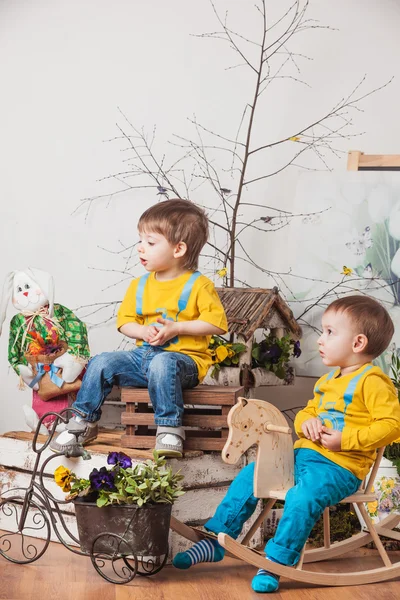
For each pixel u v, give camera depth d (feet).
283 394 9.71
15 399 9.78
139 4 9.91
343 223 9.23
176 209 7.47
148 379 7.12
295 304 9.30
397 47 9.78
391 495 7.50
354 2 9.82
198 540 6.81
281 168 9.77
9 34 9.97
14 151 9.94
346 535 7.97
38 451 6.66
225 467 7.35
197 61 9.87
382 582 6.61
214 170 9.84
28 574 6.42
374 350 6.85
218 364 8.05
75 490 6.42
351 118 9.77
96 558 6.39
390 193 9.11
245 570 6.79
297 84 9.80
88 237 9.87
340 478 6.51
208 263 9.80
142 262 7.49
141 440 7.18
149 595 5.96
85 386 7.25
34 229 9.89
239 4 9.85
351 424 6.63
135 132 9.89
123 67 9.92
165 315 7.45
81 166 9.89
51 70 9.95
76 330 8.34
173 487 6.49
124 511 6.17
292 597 6.09
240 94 9.82
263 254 9.74
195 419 7.16
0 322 8.43
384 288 9.02
